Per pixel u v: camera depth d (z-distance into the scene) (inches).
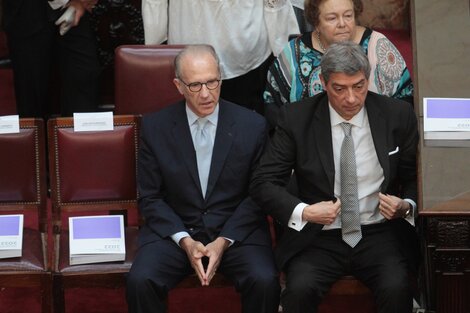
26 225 479.5
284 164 380.2
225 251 383.6
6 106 564.7
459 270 357.4
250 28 476.7
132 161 411.5
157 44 486.3
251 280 369.1
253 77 498.9
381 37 424.2
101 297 436.1
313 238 375.2
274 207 371.2
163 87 432.8
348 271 375.9
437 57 414.6
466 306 359.6
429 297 367.9
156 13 483.8
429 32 426.9
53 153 409.4
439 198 356.2
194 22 476.1
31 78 502.3
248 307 372.5
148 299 368.8
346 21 411.5
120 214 436.5
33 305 426.3
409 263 376.2
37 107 510.0
